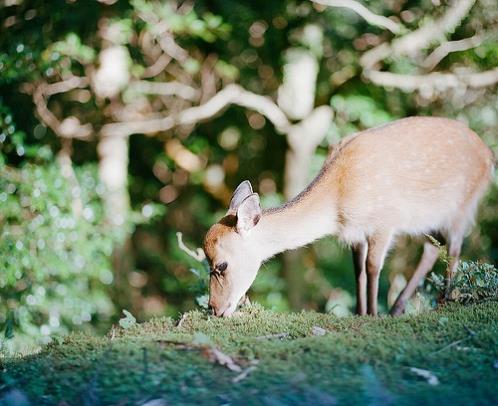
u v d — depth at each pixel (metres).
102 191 12.80
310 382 5.46
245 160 20.20
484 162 10.13
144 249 19.78
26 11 12.66
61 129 15.16
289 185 17.14
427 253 10.21
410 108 16.67
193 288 9.43
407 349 6.07
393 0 14.72
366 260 9.42
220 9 15.00
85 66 15.12
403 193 9.38
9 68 11.45
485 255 15.88
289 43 16.06
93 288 13.18
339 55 16.16
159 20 13.80
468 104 16.02
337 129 16.78
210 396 5.33
